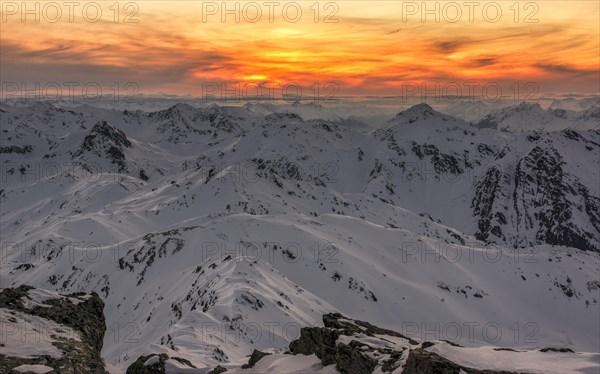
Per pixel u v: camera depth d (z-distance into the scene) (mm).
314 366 37688
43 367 27672
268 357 40719
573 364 33312
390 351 36312
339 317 45438
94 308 39219
